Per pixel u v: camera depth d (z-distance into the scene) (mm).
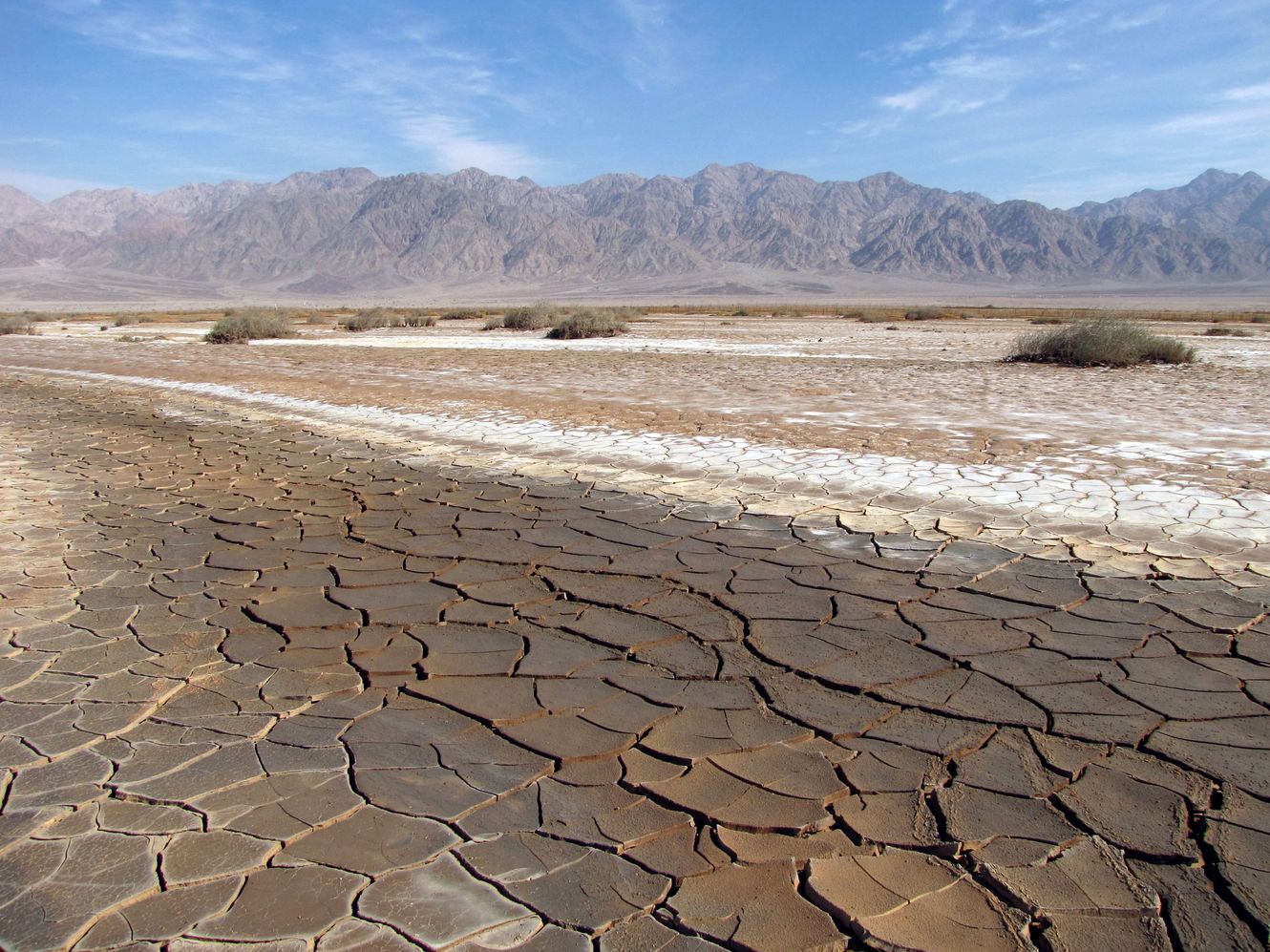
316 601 4500
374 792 2766
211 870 2402
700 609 4238
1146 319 44594
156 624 4227
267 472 7770
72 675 3684
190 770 2920
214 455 8617
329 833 2559
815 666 3584
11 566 5184
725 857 2404
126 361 20734
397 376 15438
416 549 5324
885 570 4703
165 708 3379
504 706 3320
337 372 16438
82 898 2305
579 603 4367
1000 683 3402
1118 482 6406
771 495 6336
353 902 2262
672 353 20266
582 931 2145
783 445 8117
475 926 2168
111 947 2123
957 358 18391
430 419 10352
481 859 2422
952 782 2738
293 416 11055
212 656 3850
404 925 2174
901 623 4004
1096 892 2229
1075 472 6773
